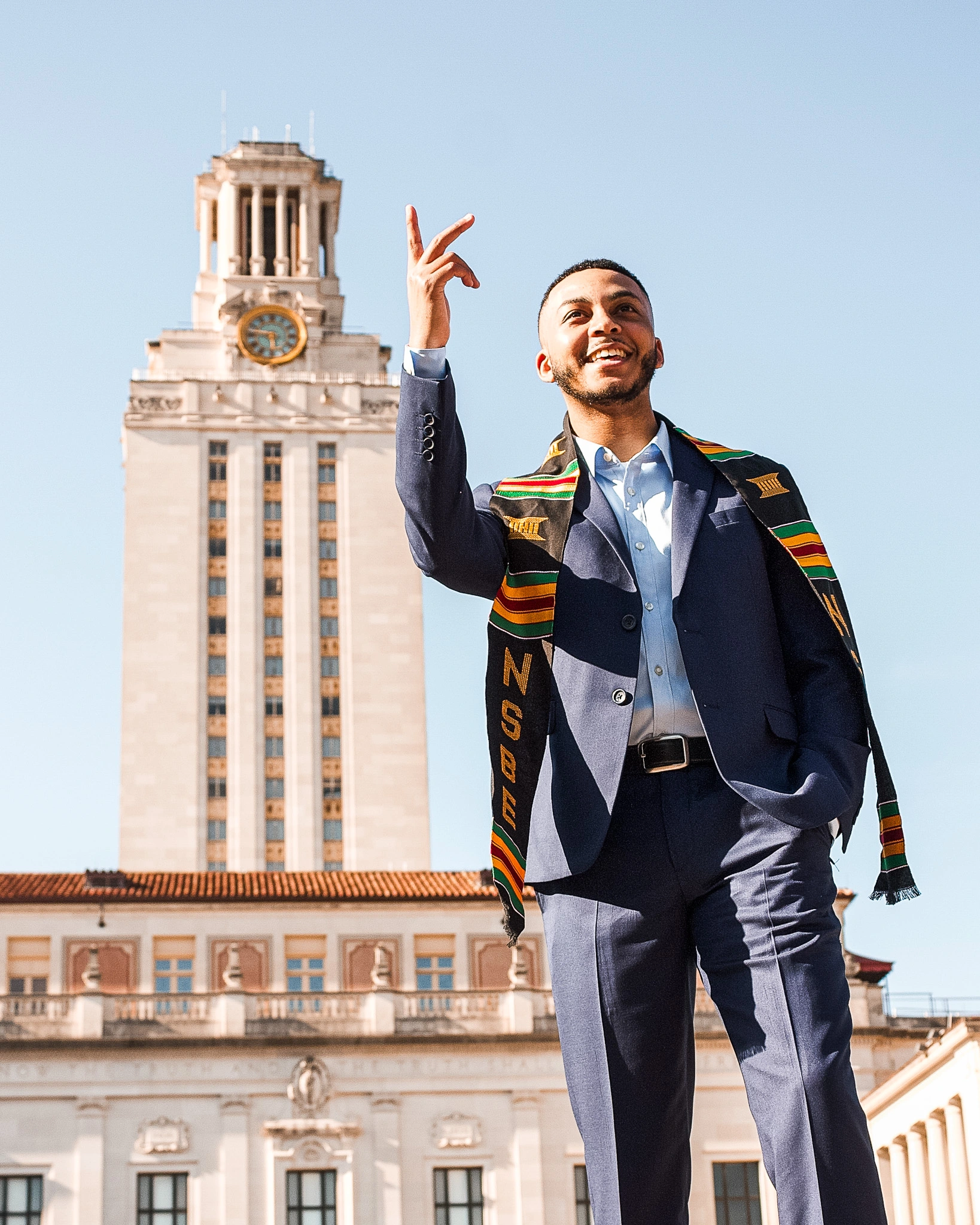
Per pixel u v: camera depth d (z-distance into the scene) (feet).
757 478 16.25
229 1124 185.37
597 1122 14.87
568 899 15.30
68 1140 182.80
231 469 374.22
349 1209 183.93
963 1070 137.08
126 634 358.64
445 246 15.30
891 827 15.25
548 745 15.62
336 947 203.31
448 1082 189.98
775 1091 13.99
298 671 360.07
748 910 14.47
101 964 199.52
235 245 400.67
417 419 15.10
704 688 15.08
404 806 352.49
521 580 15.94
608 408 16.28
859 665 15.51
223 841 345.92
